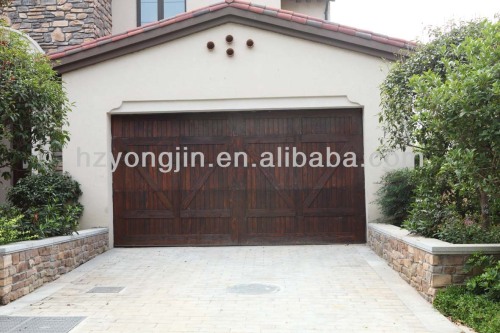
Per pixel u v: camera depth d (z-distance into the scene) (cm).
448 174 663
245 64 959
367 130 945
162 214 980
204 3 1330
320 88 951
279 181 971
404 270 694
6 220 709
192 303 603
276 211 968
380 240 835
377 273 736
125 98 970
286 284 685
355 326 512
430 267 583
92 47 955
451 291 560
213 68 962
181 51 966
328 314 552
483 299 528
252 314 556
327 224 963
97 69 975
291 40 955
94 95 975
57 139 746
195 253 912
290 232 966
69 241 791
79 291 668
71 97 976
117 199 986
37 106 696
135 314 562
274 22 940
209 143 981
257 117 978
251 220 971
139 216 983
